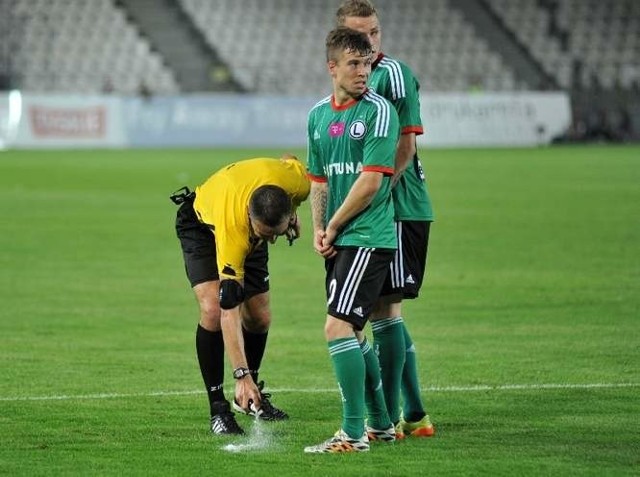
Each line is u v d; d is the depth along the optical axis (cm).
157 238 6475
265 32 17225
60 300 4547
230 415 2619
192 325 4050
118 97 14588
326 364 3397
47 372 3266
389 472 2248
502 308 4312
